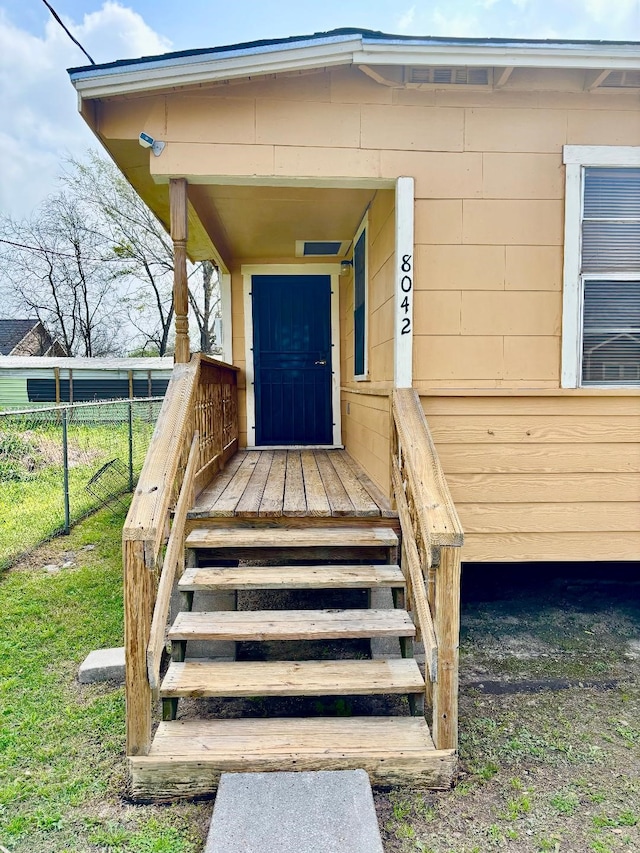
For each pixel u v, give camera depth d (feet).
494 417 10.58
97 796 6.77
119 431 28.63
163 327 71.51
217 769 6.66
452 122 10.29
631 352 10.71
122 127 9.92
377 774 6.80
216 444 13.66
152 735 7.66
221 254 17.15
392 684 7.42
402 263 10.36
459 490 10.61
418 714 7.80
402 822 6.36
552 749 7.75
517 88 10.28
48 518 19.31
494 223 10.43
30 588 13.62
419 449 8.57
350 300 17.93
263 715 8.54
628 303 10.64
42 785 6.92
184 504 9.46
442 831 6.24
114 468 25.27
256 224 15.20
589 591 13.65
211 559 9.86
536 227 10.48
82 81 9.32
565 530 10.69
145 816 6.48
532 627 11.91
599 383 10.73
